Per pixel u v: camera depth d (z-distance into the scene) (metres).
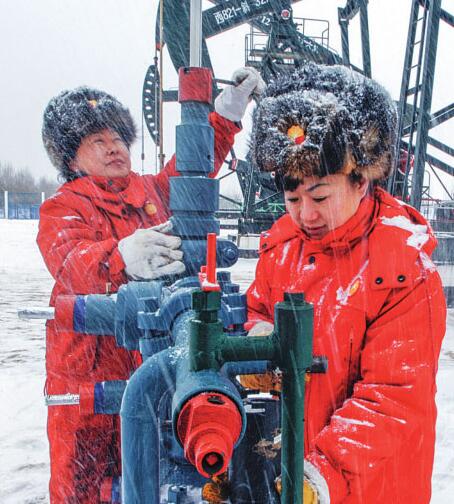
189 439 0.48
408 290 0.83
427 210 7.21
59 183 1.74
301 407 0.55
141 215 1.65
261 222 8.68
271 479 0.66
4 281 6.88
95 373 1.43
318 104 0.80
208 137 1.00
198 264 1.05
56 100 1.63
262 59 7.39
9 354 3.70
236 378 0.81
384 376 0.79
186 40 6.08
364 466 0.71
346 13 6.73
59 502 1.30
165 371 0.65
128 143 1.65
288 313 0.54
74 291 1.27
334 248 0.91
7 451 2.29
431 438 0.78
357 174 0.84
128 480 0.67
